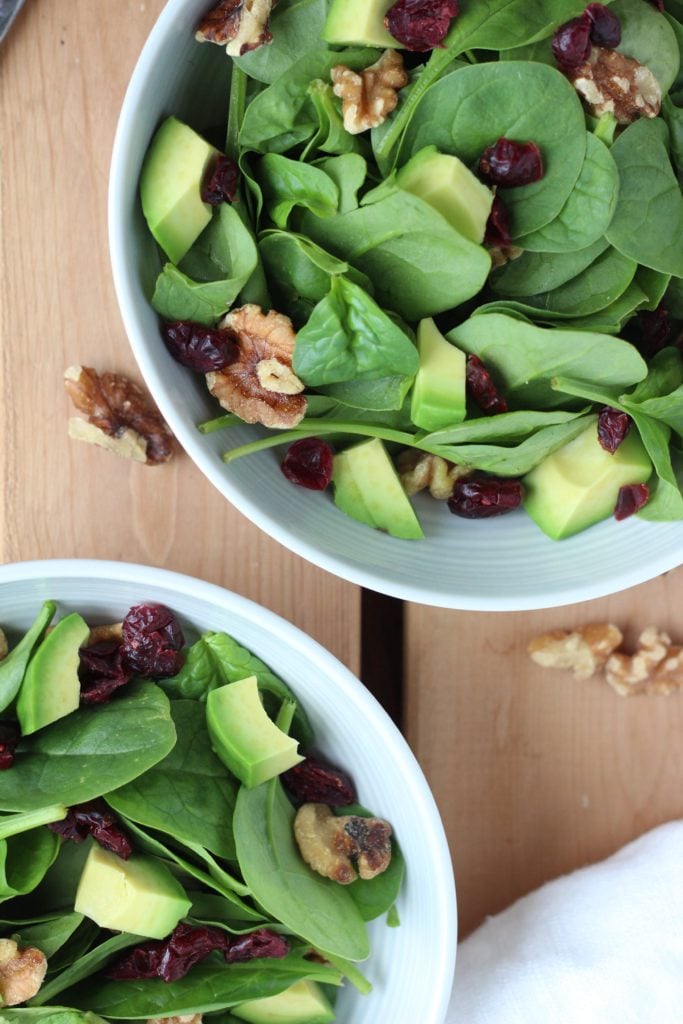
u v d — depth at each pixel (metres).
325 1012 0.52
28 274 0.55
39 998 0.50
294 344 0.48
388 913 0.52
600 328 0.49
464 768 0.57
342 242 0.48
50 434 0.55
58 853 0.51
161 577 0.49
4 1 0.53
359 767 0.52
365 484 0.51
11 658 0.50
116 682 0.51
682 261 0.49
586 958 0.55
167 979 0.50
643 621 0.57
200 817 0.50
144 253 0.49
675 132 0.49
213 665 0.52
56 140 0.54
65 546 0.55
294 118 0.48
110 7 0.54
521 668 0.57
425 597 0.50
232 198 0.48
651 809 0.57
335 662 0.50
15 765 0.50
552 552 0.51
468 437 0.49
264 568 0.56
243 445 0.50
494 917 0.56
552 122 0.48
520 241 0.49
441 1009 0.50
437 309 0.49
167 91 0.48
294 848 0.52
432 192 0.47
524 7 0.48
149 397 0.55
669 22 0.49
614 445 0.49
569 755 0.57
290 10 0.48
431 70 0.47
